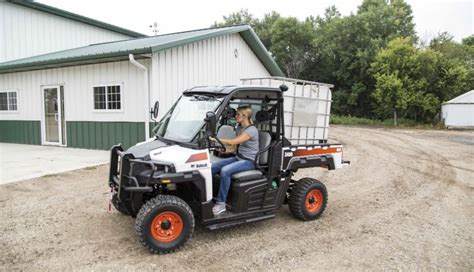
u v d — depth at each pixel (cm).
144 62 1085
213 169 489
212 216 462
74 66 1259
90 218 554
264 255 438
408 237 509
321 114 677
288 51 3900
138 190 416
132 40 1625
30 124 1431
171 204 430
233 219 481
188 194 471
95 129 1228
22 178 809
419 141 1714
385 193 757
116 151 479
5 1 1535
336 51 3631
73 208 601
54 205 616
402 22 3781
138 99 1112
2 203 625
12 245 456
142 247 451
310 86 657
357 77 3491
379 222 571
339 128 2577
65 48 1777
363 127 2709
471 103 2492
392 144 1596
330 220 574
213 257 429
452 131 2322
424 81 2811
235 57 1464
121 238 479
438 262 431
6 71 1431
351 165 1070
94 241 469
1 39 1538
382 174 952
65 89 1297
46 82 1352
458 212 634
